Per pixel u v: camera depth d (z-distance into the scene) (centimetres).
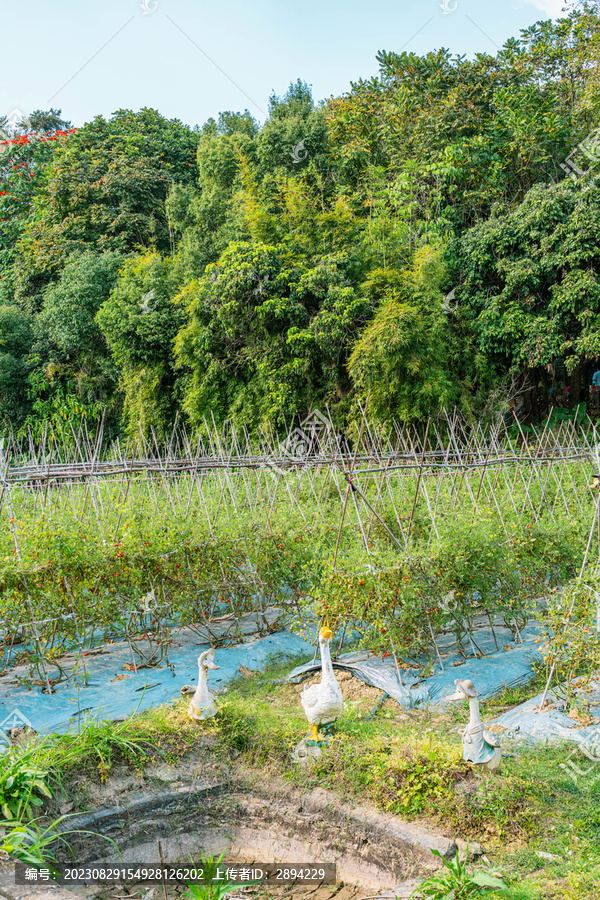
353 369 1903
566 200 1970
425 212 2259
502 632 1001
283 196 2220
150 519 995
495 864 517
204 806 648
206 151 2895
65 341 2767
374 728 716
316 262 2083
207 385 2267
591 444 1695
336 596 844
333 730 697
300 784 636
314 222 2130
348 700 785
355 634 984
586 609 737
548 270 1958
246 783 659
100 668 902
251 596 1030
